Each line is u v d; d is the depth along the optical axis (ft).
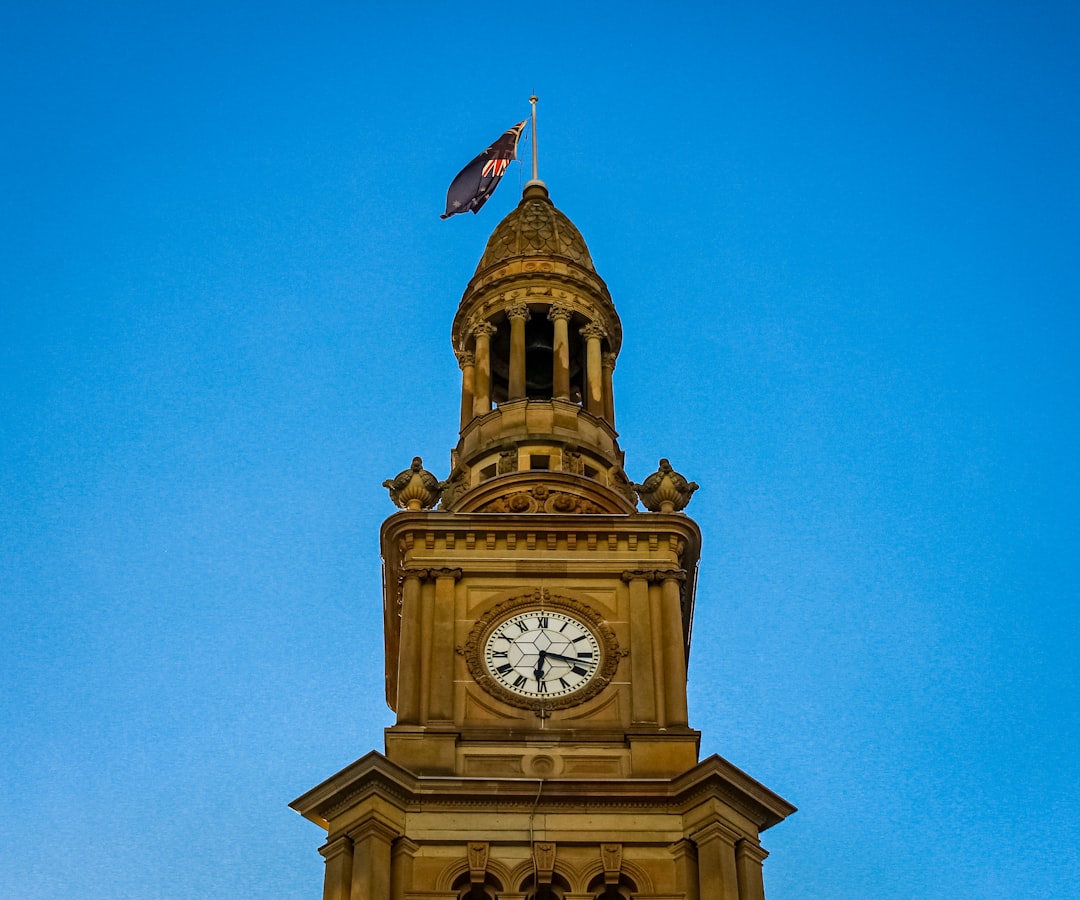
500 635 232.73
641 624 233.55
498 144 304.09
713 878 208.33
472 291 279.28
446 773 220.23
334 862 210.38
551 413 259.60
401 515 240.94
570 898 209.77
